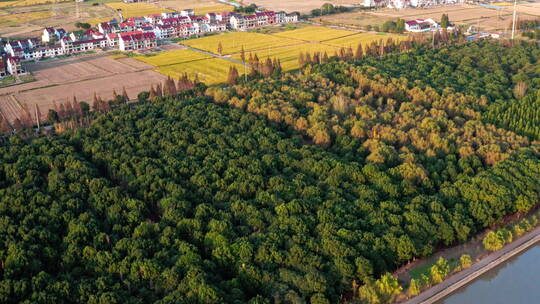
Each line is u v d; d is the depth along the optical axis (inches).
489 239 6501.0
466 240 6638.8
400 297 5782.5
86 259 6063.0
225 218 6683.1
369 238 6146.7
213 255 6023.6
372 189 7170.3
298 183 7436.0
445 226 6486.2
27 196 7303.2
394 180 7573.8
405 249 6077.8
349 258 5895.7
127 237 6501.0
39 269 5910.4
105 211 7086.6
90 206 7224.4
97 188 7534.5
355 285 5693.9
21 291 5428.2
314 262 5792.3
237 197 7199.8
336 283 5708.7
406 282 5984.3
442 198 7190.0
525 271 6412.4
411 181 7568.9
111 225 6752.0
